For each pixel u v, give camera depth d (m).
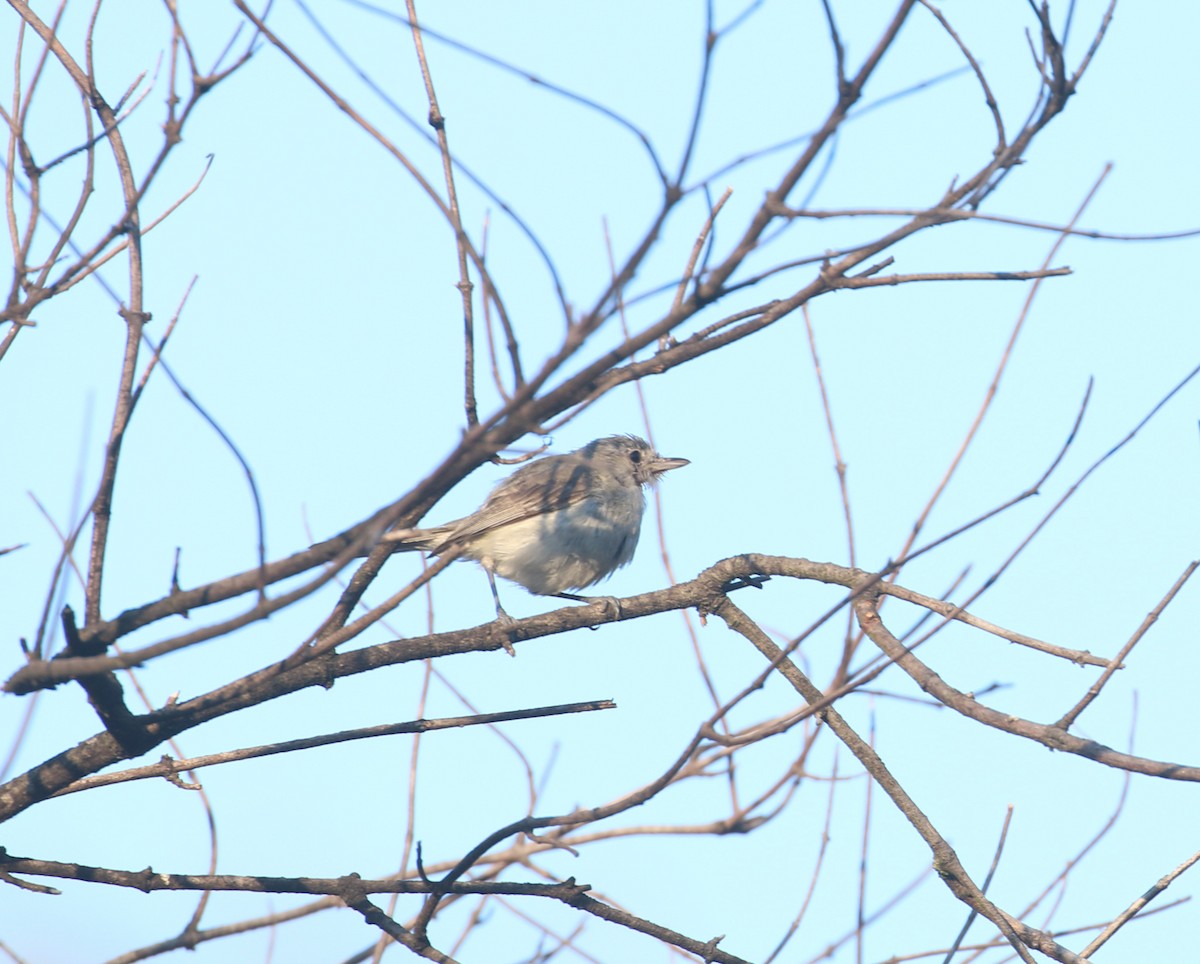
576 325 6.52
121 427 9.91
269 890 11.43
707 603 12.86
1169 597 9.69
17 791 11.17
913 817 10.97
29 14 10.41
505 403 6.87
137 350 10.09
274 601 7.57
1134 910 9.93
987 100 8.27
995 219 7.20
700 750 10.26
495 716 11.41
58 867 11.40
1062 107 7.82
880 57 6.61
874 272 8.74
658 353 8.48
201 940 12.48
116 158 10.48
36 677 8.59
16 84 9.78
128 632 9.51
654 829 12.89
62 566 8.72
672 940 11.23
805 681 12.09
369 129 7.46
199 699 11.30
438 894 11.25
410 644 12.66
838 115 6.71
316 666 12.11
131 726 11.02
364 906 11.38
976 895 10.53
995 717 10.07
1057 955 10.04
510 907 13.10
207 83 8.51
